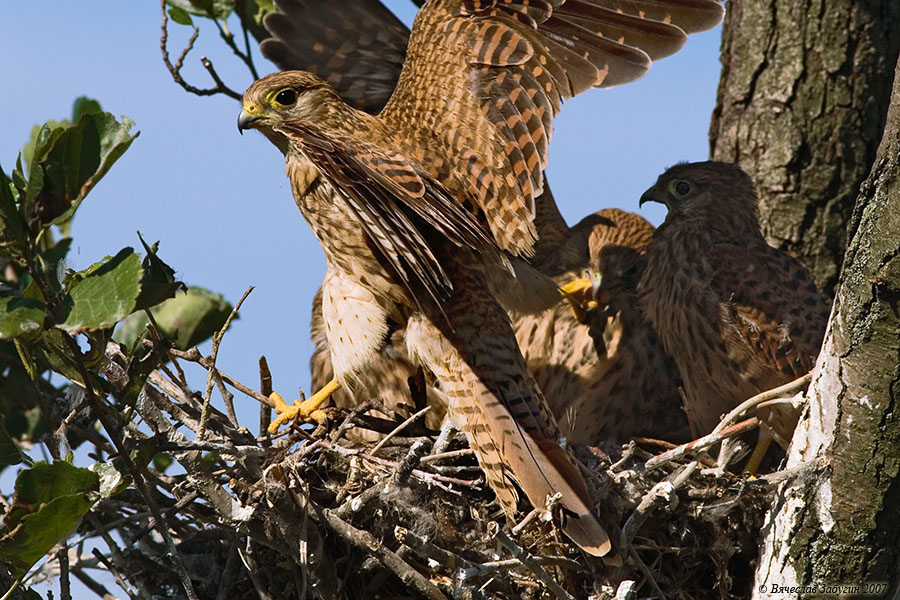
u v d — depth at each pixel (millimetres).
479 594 8492
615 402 12273
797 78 12531
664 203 12508
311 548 9219
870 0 12445
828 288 12391
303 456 9820
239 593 9914
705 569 9773
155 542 10148
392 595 9711
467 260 9742
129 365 8641
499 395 9453
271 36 11875
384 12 11734
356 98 11812
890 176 7973
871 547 8336
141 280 7992
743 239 12055
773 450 11617
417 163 9297
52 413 9914
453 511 9766
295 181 10117
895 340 8078
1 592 8953
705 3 9305
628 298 12648
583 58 9305
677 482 9164
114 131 8789
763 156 12656
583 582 9359
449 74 9391
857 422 8242
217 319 11328
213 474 9414
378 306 10195
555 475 9078
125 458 8445
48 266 8930
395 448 10109
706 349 11656
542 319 12375
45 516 8281
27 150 11633
